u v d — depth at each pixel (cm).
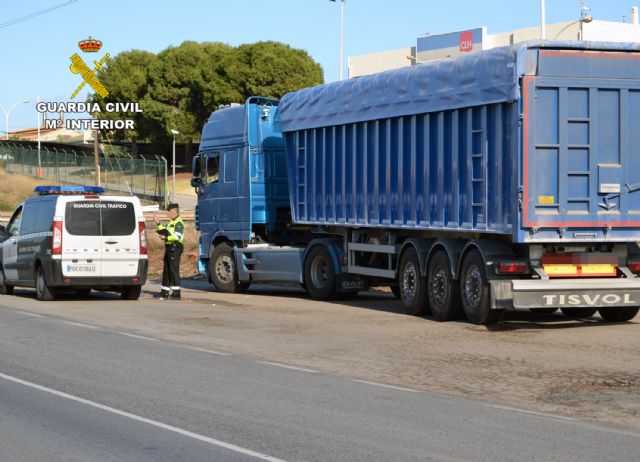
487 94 1558
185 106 9450
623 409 982
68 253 2112
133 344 1454
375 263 1995
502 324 1669
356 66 8988
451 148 1677
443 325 1661
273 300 2208
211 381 1124
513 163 1509
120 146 10269
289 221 2359
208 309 1981
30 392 1051
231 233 2397
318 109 2097
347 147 2016
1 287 2422
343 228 2081
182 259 3553
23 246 2267
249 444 806
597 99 1529
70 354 1342
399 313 1875
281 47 9269
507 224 1527
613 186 1538
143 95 9644
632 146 1550
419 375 1186
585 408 988
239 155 2359
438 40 8012
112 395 1032
